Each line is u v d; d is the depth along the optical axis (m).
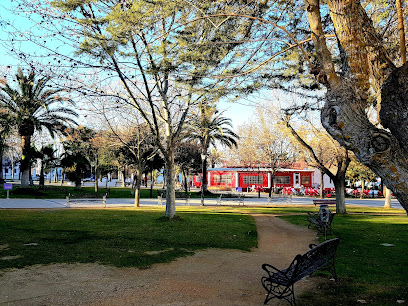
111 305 4.78
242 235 11.29
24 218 13.97
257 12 8.09
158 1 7.24
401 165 4.04
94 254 7.99
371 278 6.33
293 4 8.28
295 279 4.93
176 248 9.03
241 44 8.72
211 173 51.56
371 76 5.23
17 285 5.62
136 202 21.64
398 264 7.40
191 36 8.98
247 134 40.28
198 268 7.14
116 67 9.41
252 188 46.47
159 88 14.31
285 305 4.95
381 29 7.92
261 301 5.13
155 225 12.91
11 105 27.02
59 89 10.84
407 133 4.14
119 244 9.23
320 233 11.84
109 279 6.12
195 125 19.33
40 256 7.62
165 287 5.73
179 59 8.76
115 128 25.02
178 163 36.31
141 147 23.28
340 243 9.88
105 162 32.75
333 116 4.45
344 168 18.58
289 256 8.66
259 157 34.97
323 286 5.87
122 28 7.76
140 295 5.26
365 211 21.22
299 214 19.02
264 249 9.53
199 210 20.61
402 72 4.21
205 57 8.95
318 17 4.86
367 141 4.18
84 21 8.18
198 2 7.93
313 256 5.33
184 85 9.29
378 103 5.20
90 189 40.00
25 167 28.94
